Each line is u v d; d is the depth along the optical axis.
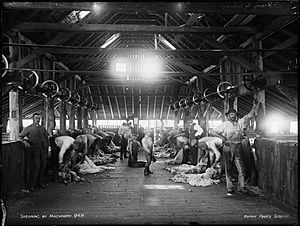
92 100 19.69
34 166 6.25
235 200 5.42
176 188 6.47
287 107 10.66
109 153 13.34
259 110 7.74
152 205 5.12
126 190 6.29
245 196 5.69
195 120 19.52
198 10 5.57
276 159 5.23
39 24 7.50
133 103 20.97
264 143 5.82
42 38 9.44
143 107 21.45
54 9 5.75
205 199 5.50
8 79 6.78
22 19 7.53
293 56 8.45
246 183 6.61
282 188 4.95
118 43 15.04
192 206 5.04
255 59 8.53
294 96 7.00
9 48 7.71
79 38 10.81
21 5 5.76
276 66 9.20
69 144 7.21
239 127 5.96
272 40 8.58
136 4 5.62
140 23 12.48
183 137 10.49
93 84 16.50
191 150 9.66
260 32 8.17
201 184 6.63
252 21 8.26
